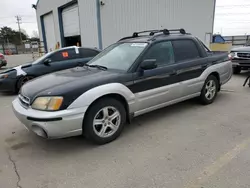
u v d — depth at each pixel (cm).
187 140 322
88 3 1238
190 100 517
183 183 228
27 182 242
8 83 654
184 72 411
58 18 1619
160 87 374
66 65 717
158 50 383
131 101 337
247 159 267
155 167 258
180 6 1459
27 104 300
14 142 339
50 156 295
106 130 323
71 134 290
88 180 241
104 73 338
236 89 629
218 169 249
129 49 386
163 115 427
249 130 349
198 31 1598
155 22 1374
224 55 517
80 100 285
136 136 342
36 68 683
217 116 413
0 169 268
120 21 1246
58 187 232
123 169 258
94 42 1258
